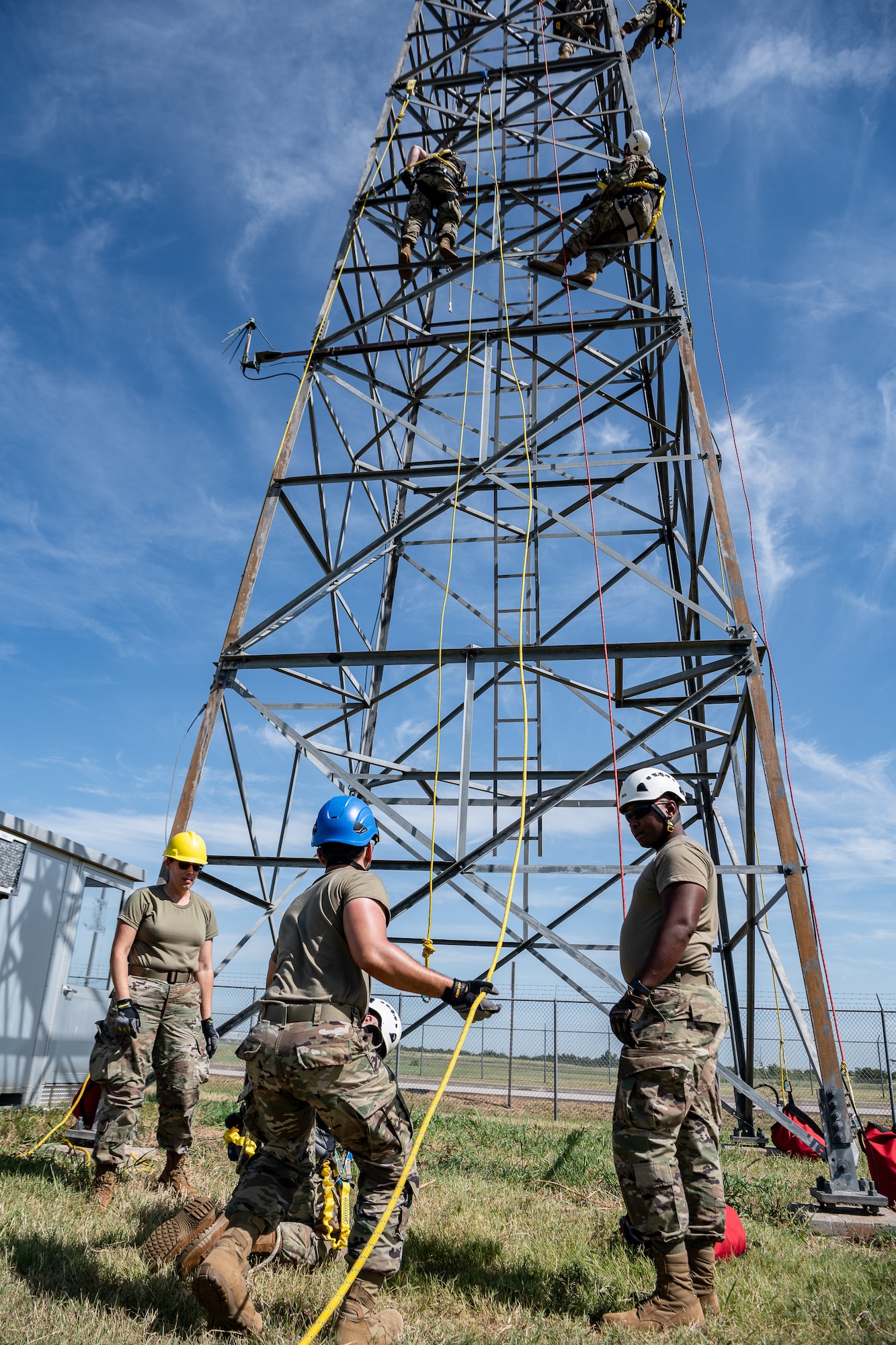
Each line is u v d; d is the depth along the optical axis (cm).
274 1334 276
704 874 374
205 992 566
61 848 1109
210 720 742
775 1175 743
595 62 988
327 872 326
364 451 1020
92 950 1210
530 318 1034
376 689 1112
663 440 1015
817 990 599
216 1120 935
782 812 639
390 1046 395
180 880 555
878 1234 526
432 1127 1002
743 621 705
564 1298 359
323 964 297
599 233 886
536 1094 1892
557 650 689
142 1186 528
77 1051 1154
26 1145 656
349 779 680
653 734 669
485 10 1157
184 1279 300
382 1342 283
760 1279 395
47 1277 321
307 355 902
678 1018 353
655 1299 336
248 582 796
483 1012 306
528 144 1126
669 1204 334
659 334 839
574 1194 609
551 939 612
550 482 1097
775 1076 1571
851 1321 341
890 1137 615
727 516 752
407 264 941
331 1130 293
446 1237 443
